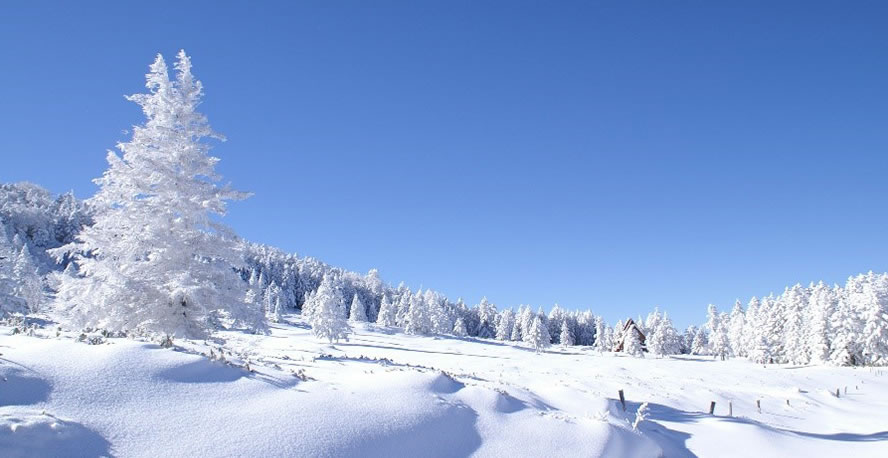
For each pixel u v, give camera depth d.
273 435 6.53
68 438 5.24
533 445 9.31
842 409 34.38
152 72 17.02
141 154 16.00
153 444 5.72
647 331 131.62
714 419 19.16
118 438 5.63
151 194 16.48
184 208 16.45
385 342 74.94
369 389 9.27
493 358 51.25
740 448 15.49
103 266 15.22
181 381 7.44
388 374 10.83
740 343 98.38
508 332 133.75
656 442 13.24
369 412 8.06
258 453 6.05
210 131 17.41
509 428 9.81
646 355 95.88
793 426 26.41
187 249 16.36
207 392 7.38
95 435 5.52
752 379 47.41
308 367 12.59
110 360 7.20
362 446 7.02
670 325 105.38
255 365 9.75
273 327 82.31
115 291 15.02
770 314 81.75
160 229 16.19
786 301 80.94
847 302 67.38
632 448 11.21
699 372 50.38
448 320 121.94
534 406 12.75
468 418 9.59
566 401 15.66
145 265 15.95
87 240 15.29
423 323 107.50
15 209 111.50
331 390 8.76
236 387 7.81
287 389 8.34
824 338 66.12
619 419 14.20
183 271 16.09
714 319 120.44
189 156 16.84
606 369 45.44
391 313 123.00
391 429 7.75
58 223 116.75
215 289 16.08
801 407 33.19
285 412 7.26
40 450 4.92
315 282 148.38
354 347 54.19
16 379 5.92
